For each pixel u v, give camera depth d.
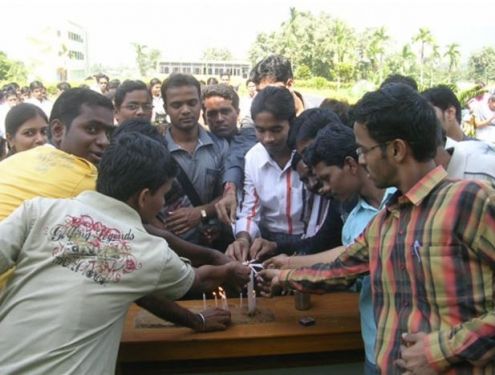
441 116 2.71
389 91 1.39
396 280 1.44
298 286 1.88
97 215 1.58
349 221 1.99
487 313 1.30
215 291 2.44
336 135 1.87
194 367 2.06
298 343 1.96
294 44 41.50
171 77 2.93
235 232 2.80
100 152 2.05
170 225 2.71
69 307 1.48
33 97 9.25
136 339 1.92
